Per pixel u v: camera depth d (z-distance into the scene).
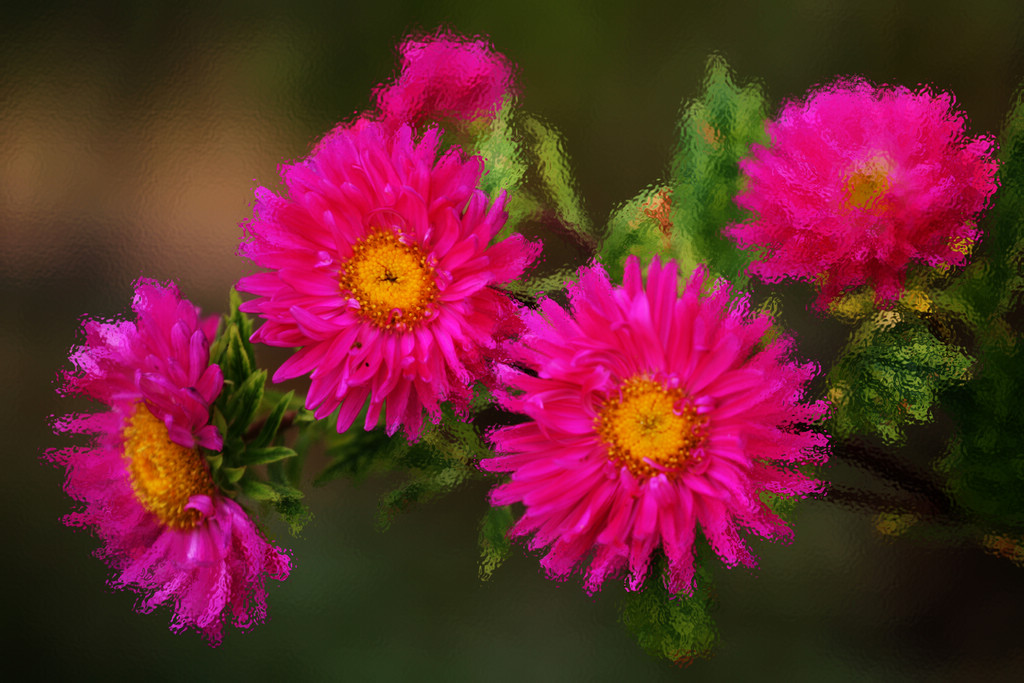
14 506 0.67
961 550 0.64
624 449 0.60
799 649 0.64
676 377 0.60
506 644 0.65
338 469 0.63
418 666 0.65
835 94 0.62
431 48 0.65
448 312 0.61
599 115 0.67
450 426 0.63
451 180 0.61
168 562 0.61
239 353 0.62
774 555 0.64
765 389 0.60
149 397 0.60
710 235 0.64
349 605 0.65
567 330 0.61
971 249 0.63
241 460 0.62
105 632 0.66
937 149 0.62
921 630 0.64
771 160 0.62
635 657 0.64
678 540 0.60
